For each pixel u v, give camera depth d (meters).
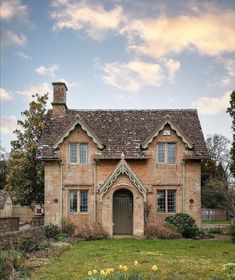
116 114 36.59
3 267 15.72
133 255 21.16
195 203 32.66
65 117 36.03
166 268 17.58
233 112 49.62
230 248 24.09
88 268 17.45
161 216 32.66
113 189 30.80
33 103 41.19
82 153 33.19
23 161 39.50
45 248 22.88
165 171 32.97
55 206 32.69
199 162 33.03
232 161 53.03
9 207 69.31
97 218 32.56
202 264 18.59
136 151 33.03
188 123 35.66
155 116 36.38
